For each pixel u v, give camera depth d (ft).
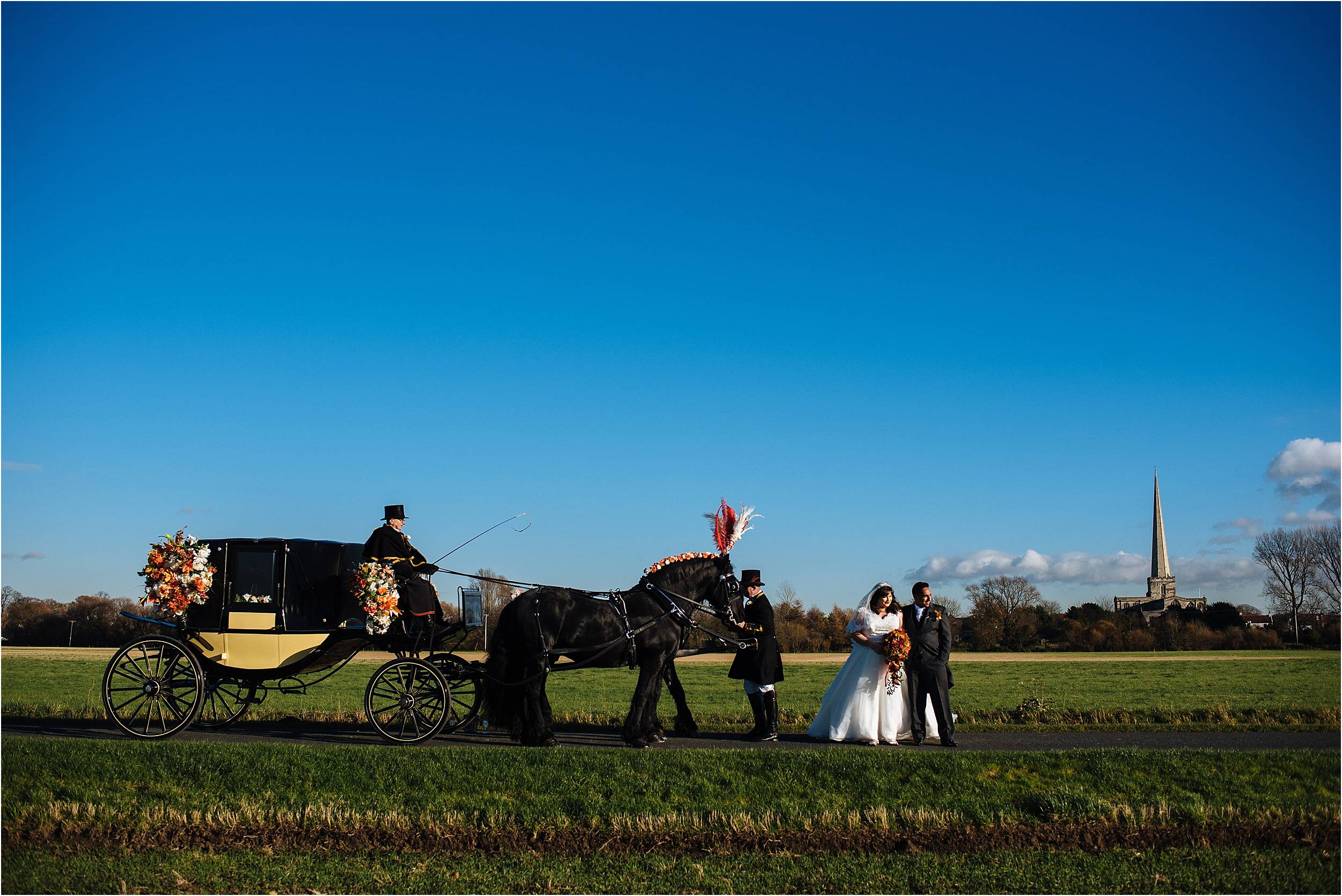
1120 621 287.48
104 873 31.65
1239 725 56.03
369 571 43.75
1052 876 31.83
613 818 35.40
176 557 45.06
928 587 49.08
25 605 237.86
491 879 31.48
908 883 31.37
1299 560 287.69
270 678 46.06
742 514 49.14
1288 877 31.76
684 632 47.52
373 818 35.70
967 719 60.70
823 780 38.40
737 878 31.58
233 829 35.29
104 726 51.65
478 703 47.32
